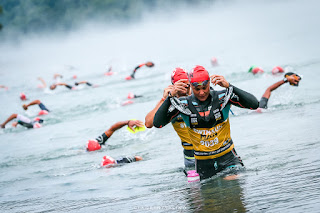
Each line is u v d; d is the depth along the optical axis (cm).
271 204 637
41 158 1330
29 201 890
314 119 1192
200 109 813
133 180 939
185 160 981
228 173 845
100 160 1205
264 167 844
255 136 1138
